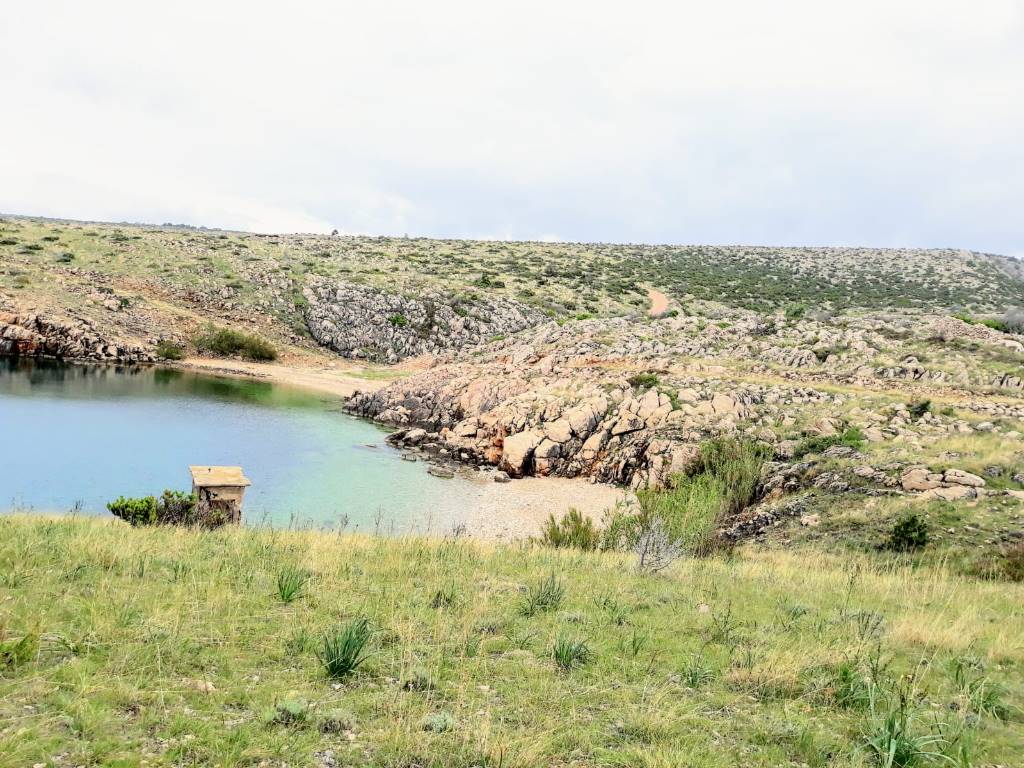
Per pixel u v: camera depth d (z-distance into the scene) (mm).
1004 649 9352
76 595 8688
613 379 50562
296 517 30625
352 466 42344
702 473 34938
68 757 4922
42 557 10367
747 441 36031
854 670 7797
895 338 54438
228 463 39625
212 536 14805
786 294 130000
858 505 26234
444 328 102625
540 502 37031
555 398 48688
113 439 42156
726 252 194750
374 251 142250
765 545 23734
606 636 9016
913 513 24156
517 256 157375
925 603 12742
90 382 61719
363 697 6469
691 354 57469
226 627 8039
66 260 93312
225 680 6609
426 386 61281
